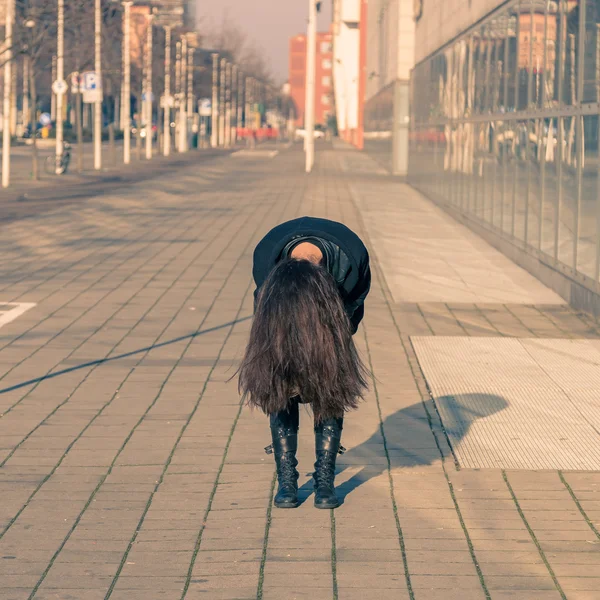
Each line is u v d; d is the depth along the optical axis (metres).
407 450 6.90
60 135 42.56
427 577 4.87
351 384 5.49
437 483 6.23
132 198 30.44
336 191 34.53
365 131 79.44
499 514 5.71
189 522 5.60
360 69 97.12
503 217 18.58
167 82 69.12
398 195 33.53
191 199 30.33
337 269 5.64
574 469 6.50
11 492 6.07
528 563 5.04
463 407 8.05
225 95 106.56
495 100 19.80
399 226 23.12
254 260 5.82
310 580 4.83
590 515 5.69
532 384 8.84
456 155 25.31
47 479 6.32
